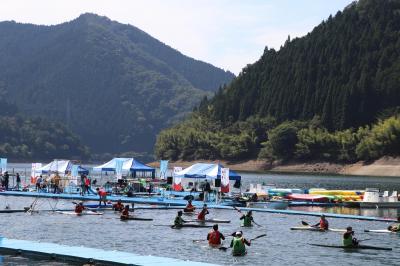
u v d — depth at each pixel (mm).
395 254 38031
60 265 30531
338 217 62500
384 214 70250
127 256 31453
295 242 42906
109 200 72750
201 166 80625
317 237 45781
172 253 37000
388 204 80375
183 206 69625
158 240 42469
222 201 75125
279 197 85062
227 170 71812
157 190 87375
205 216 59219
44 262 31297
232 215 62188
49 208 65062
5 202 72625
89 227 49500
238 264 33844
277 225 54000
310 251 38812
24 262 31281
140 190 88188
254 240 43562
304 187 134500
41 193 82688
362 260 35812
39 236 44156
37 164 92562
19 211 60656
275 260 35281
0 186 96188
